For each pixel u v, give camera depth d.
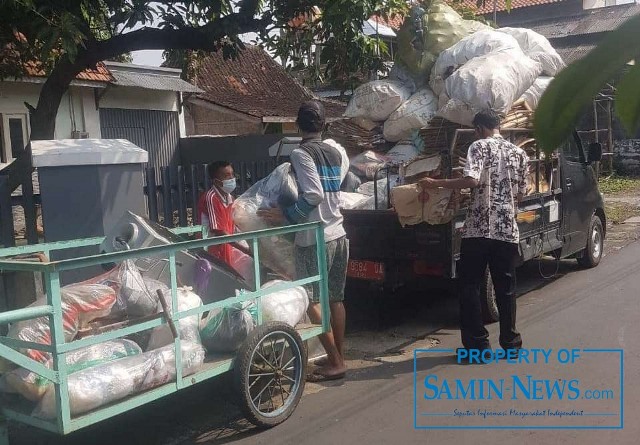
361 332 5.92
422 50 6.49
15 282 4.71
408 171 5.45
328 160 4.42
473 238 4.81
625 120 0.76
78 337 3.25
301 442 3.72
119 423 4.12
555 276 7.72
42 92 6.36
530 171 6.23
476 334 4.89
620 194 15.64
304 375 4.16
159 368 3.33
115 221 5.04
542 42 6.16
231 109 16.69
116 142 5.21
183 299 3.66
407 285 5.72
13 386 3.11
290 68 7.84
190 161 15.44
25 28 5.45
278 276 4.54
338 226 4.55
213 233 4.76
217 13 6.75
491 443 3.56
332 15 6.05
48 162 4.73
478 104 5.26
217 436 3.87
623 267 8.02
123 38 6.33
